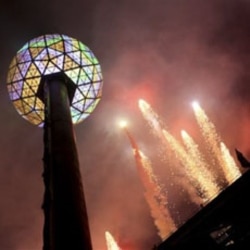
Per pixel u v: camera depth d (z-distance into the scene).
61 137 16.75
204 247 14.23
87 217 13.78
